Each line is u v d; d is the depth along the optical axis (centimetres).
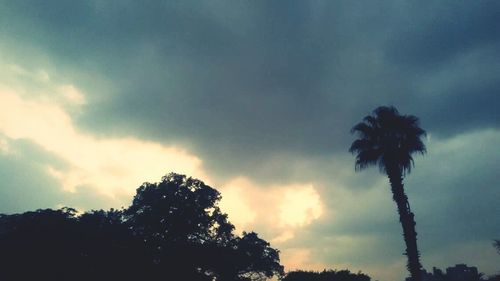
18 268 3219
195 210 4534
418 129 2702
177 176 4775
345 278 3322
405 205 2512
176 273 3919
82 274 3366
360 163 2750
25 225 3369
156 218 4350
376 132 2711
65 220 3503
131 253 3669
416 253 2372
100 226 3797
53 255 3281
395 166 2612
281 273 5381
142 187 4697
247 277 4906
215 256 4328
